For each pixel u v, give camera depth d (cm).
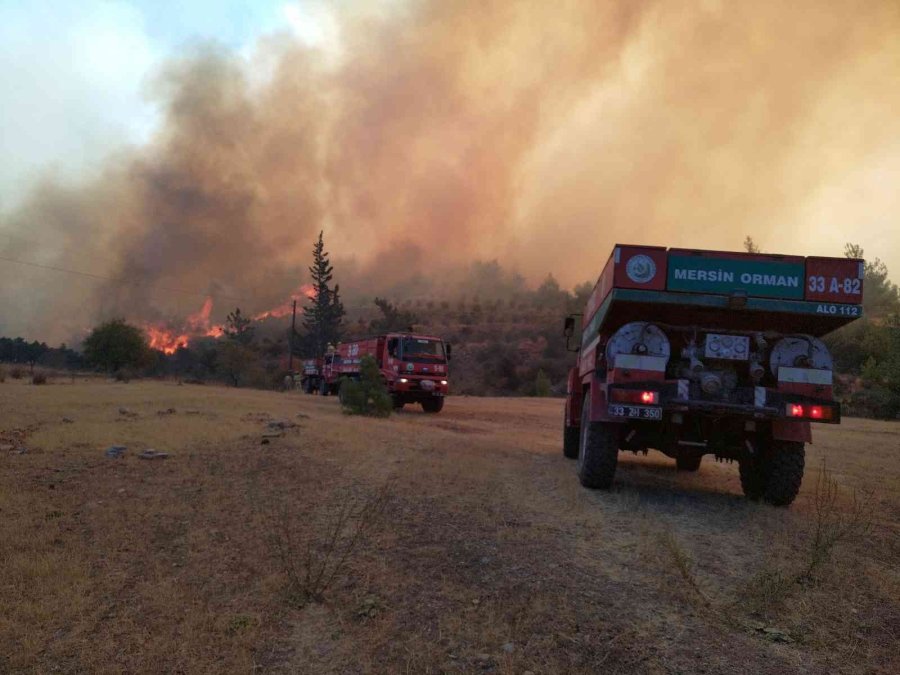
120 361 5306
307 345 7669
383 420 1670
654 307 743
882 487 903
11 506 641
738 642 392
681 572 495
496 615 422
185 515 638
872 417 2800
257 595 452
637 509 708
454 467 910
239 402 2034
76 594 442
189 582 472
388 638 393
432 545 557
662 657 371
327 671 356
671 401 704
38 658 362
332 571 492
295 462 909
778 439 720
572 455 1110
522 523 638
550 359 6506
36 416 1413
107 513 634
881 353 3180
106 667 353
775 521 672
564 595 455
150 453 928
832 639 398
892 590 476
